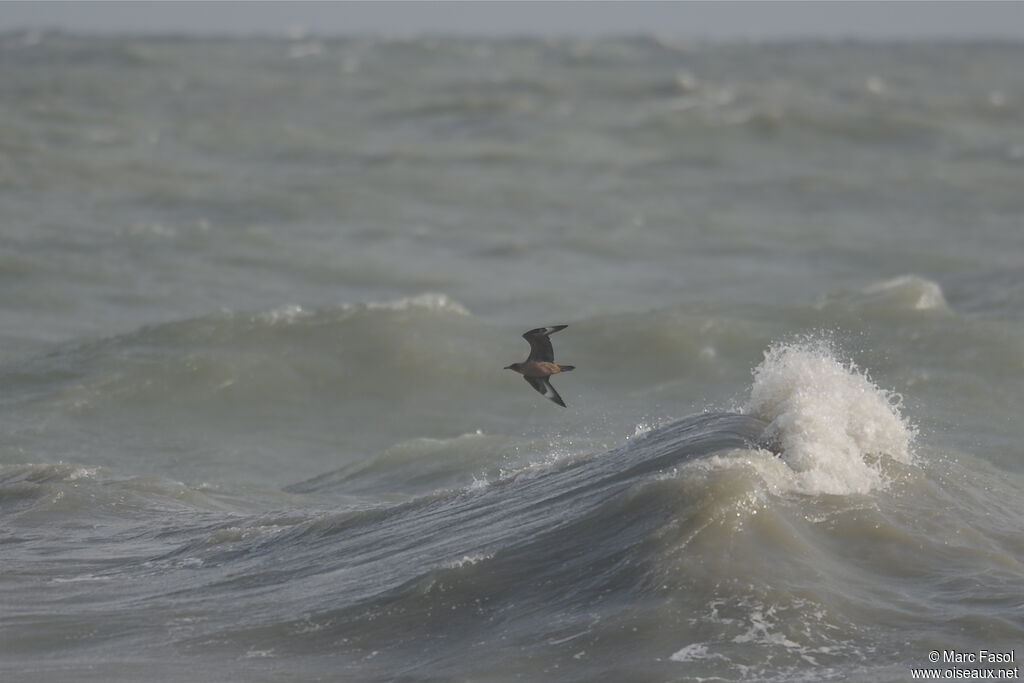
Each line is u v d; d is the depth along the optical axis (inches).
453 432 1999.3
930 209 4205.2
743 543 986.7
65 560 1247.5
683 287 3051.2
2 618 1057.5
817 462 1116.5
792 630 892.0
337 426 2032.5
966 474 1246.3
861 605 930.7
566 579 991.6
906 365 2092.8
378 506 1314.0
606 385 2166.6
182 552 1254.3
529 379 805.9
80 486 1524.4
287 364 2237.9
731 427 1202.0
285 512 1381.6
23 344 2349.9
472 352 2308.1
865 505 1077.8
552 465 1293.1
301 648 964.6
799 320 2374.5
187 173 4478.3
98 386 2097.7
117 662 951.6
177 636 1002.1
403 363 2260.1
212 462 1829.5
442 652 925.2
